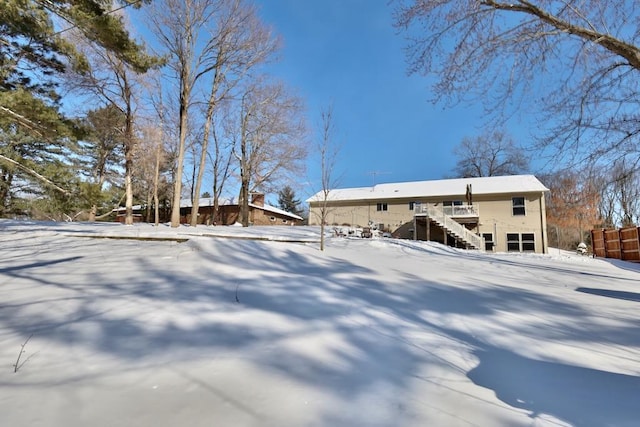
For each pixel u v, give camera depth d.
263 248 8.66
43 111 8.05
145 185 26.36
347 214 27.61
